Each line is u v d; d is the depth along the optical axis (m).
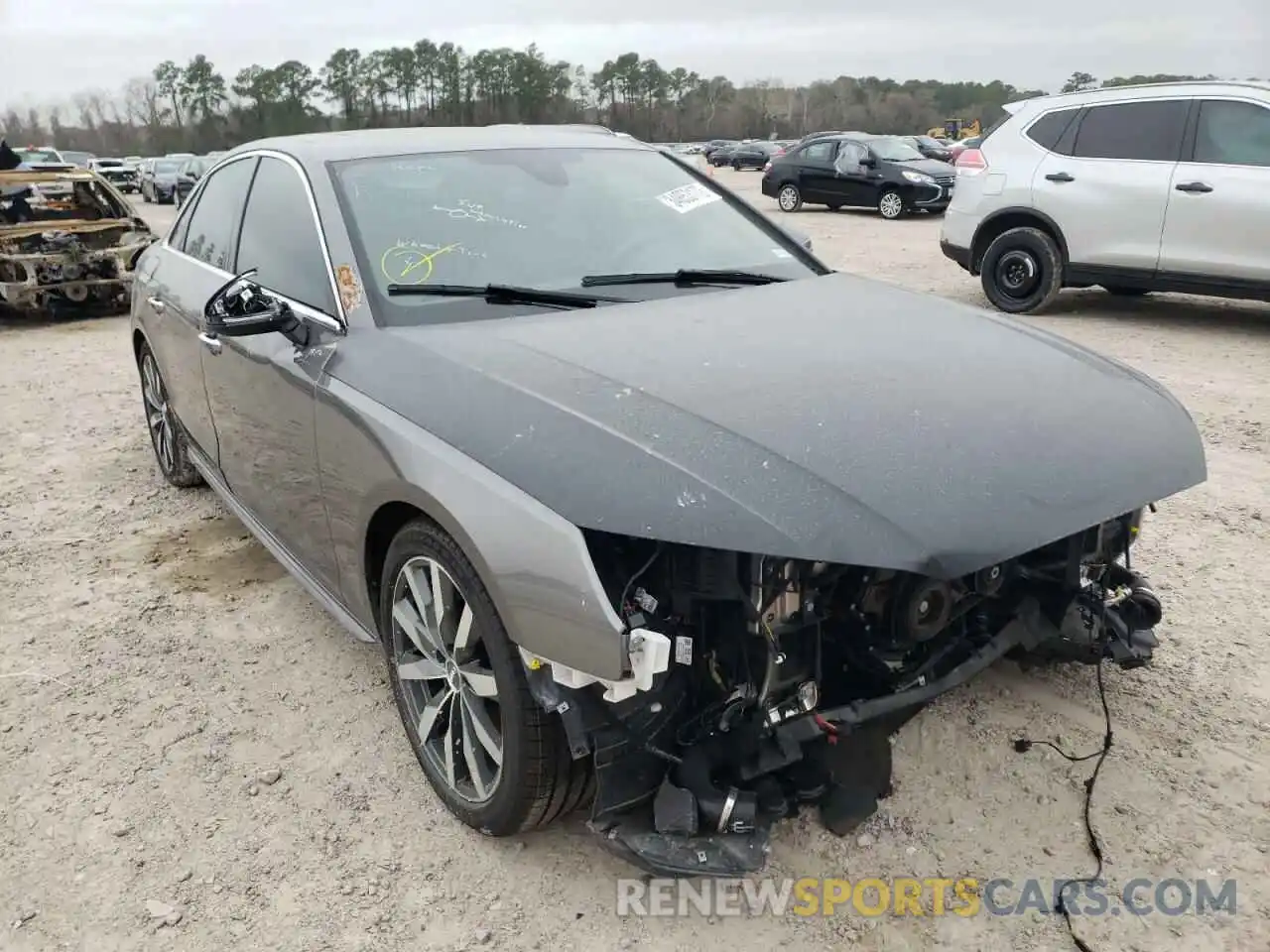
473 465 2.30
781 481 2.11
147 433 6.48
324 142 3.66
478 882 2.51
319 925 2.39
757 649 2.28
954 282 11.06
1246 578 3.90
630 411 2.31
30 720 3.27
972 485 2.19
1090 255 8.72
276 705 3.31
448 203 3.34
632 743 2.28
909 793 2.73
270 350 3.24
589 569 2.07
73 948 2.35
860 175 19.41
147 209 30.36
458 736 2.63
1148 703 3.09
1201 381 6.74
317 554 3.23
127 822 2.77
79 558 4.52
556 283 3.19
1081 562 2.79
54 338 10.30
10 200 11.77
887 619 2.41
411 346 2.76
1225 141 7.95
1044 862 2.48
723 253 3.60
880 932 2.30
